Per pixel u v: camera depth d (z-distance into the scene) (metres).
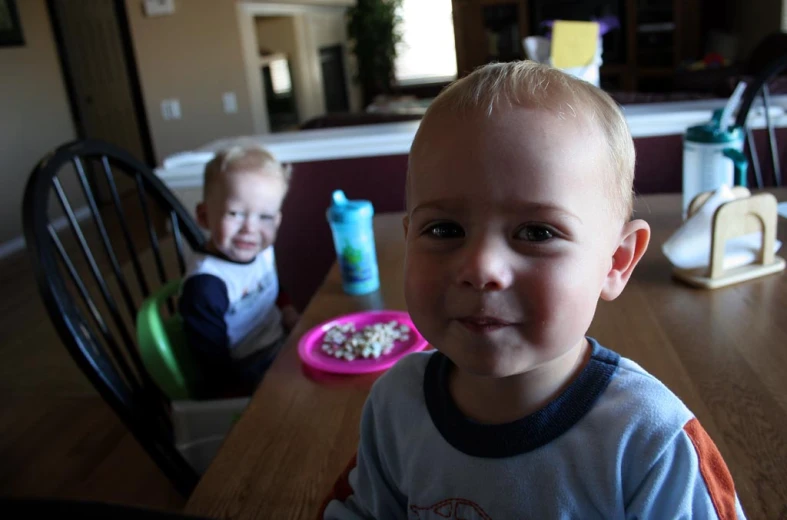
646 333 0.93
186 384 1.34
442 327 0.47
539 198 0.42
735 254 1.10
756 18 5.03
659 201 1.57
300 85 5.77
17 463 2.08
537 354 0.45
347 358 0.95
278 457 0.74
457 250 0.45
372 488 0.60
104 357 1.09
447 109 0.46
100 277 1.39
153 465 1.99
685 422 0.46
